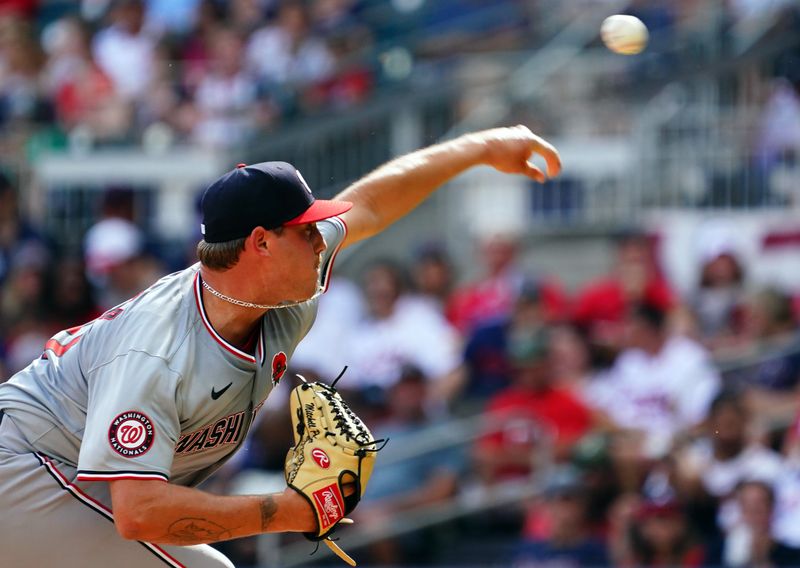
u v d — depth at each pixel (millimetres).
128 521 10250
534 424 29781
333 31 46750
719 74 40844
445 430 30828
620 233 38531
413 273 35719
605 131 41031
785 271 36281
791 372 31000
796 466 27984
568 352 31188
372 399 33062
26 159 43344
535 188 40375
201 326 10719
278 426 30469
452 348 33656
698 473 28000
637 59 42438
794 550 27188
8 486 11289
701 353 31125
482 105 42344
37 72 46750
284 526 10891
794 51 40625
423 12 47719
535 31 46312
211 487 29281
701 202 39188
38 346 36125
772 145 38875
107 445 10242
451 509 29359
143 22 47375
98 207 43219
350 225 12547
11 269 38250
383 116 42719
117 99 45438
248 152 43219
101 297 38531
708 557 27422
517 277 34625
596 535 28172
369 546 29312
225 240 10547
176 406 10516
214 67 45844
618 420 30516
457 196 40531
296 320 11641
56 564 11422
